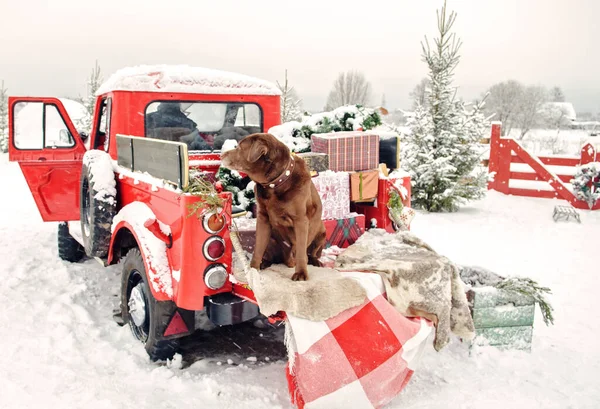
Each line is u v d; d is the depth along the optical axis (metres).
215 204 3.24
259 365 3.95
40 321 4.58
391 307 3.18
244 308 3.32
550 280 6.30
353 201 4.27
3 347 4.04
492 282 4.60
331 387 2.94
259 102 5.32
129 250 4.38
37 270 5.98
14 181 15.44
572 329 4.75
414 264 3.45
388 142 4.64
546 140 35.19
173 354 3.92
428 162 11.00
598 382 3.70
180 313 3.73
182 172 3.26
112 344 4.14
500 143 13.59
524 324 4.14
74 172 5.62
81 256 6.60
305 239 3.26
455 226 9.70
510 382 3.67
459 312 3.67
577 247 8.06
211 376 3.68
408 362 3.21
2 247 6.94
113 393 3.39
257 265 3.38
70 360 3.86
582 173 11.76
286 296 2.93
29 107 5.64
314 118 4.98
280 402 3.34
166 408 3.23
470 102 11.96
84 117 9.85
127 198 4.45
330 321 3.00
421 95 11.78
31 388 3.43
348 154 4.24
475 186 11.47
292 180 3.19
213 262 3.30
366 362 3.00
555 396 3.48
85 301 5.15
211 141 5.17
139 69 4.95
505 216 10.76
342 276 3.27
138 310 4.06
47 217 5.56
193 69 5.12
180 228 3.30
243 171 3.15
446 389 3.55
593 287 6.03
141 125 4.77
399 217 4.31
